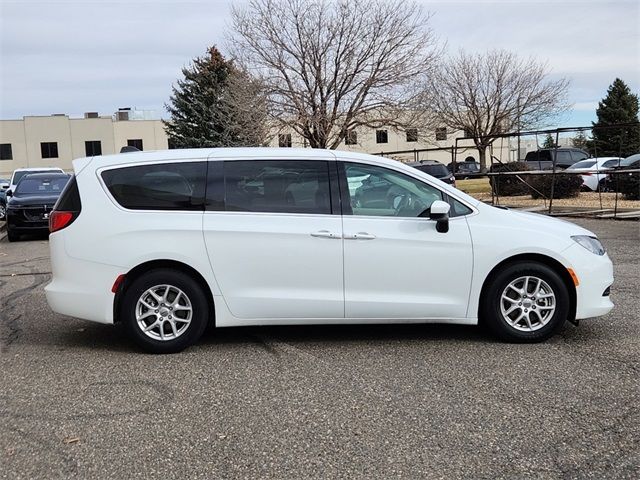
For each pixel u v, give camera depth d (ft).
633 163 62.39
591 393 13.42
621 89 177.99
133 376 14.89
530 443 11.19
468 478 10.05
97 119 199.82
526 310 16.93
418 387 13.91
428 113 84.38
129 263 16.16
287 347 17.03
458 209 16.94
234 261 16.31
